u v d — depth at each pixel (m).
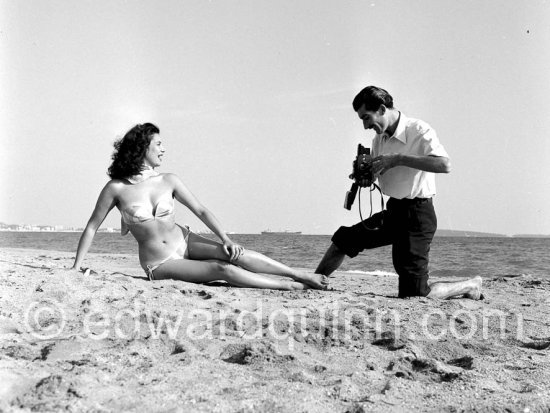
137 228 4.93
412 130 4.55
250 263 4.96
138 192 4.93
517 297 5.16
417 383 2.38
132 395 2.11
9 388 2.11
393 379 2.40
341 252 5.05
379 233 4.83
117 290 4.21
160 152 5.07
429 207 4.63
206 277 4.92
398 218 4.64
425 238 4.64
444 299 4.63
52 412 1.90
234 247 4.93
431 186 4.62
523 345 3.24
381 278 7.78
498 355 2.94
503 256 24.48
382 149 4.72
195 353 2.77
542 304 4.66
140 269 7.54
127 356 2.68
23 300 3.79
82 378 2.24
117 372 2.41
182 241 5.10
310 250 28.72
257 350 2.78
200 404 2.02
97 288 4.25
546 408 2.09
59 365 2.46
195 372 2.45
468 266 17.34
